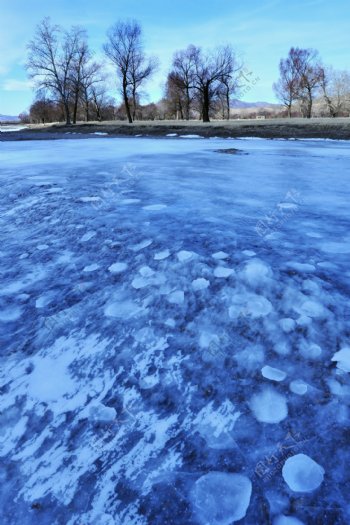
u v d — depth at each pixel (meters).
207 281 3.47
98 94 65.06
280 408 2.23
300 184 7.45
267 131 26.19
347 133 22.69
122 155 13.35
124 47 44.03
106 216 5.38
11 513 1.88
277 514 1.75
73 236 4.83
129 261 4.01
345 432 2.06
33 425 2.32
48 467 2.07
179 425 2.21
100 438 2.20
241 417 2.21
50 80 45.75
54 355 2.86
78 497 1.91
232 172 9.06
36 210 6.01
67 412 2.38
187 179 8.03
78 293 3.58
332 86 57.47
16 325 3.24
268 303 3.10
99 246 4.45
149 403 2.38
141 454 2.08
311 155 13.16
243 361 2.59
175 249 4.11
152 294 3.40
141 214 5.40
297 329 2.79
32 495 1.95
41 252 4.52
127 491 1.91
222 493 1.85
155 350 2.77
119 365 2.69
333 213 5.34
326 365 2.47
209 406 2.30
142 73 45.94
